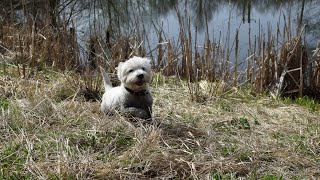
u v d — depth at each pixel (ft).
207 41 10.26
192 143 6.28
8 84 8.78
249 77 10.34
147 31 15.44
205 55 10.48
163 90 9.18
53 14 13.20
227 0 24.99
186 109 8.00
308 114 8.02
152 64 11.20
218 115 7.77
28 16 12.04
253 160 5.79
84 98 8.54
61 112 7.21
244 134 6.77
